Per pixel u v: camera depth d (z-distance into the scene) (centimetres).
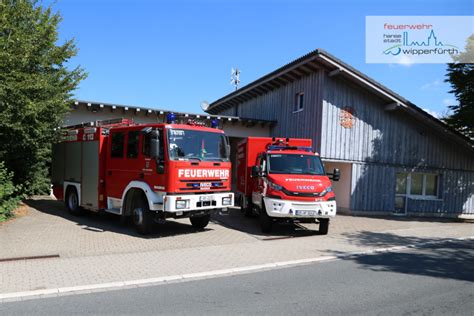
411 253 867
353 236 1076
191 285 592
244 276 648
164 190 913
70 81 1305
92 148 1145
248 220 1305
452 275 671
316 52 1473
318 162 1126
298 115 1731
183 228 1106
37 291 546
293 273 671
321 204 1009
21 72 1104
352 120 1630
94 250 809
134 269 674
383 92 1606
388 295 552
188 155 946
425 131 1806
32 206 1413
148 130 949
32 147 1263
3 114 1059
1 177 1115
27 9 1169
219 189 1009
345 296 545
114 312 475
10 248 802
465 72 1578
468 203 1930
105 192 1106
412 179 1825
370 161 1673
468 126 1698
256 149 1316
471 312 488
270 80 1872
